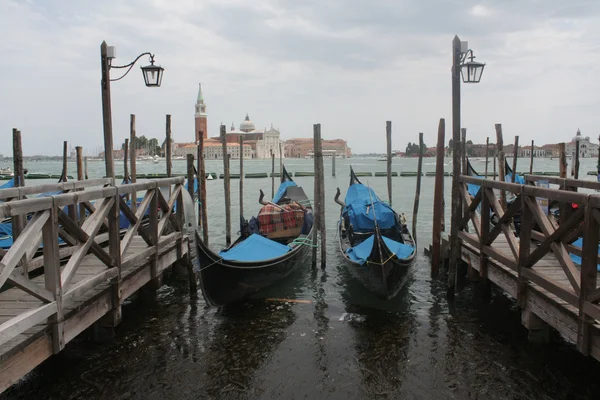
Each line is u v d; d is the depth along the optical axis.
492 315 7.31
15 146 10.38
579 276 4.69
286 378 5.50
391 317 7.33
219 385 5.34
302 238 10.29
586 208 4.32
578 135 16.23
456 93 7.47
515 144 16.77
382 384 5.34
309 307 7.84
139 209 6.69
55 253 4.36
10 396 5.03
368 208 10.34
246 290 7.84
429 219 17.20
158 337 6.57
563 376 5.35
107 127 8.42
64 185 6.77
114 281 5.89
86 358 5.86
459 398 5.03
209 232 15.18
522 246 5.83
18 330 3.78
